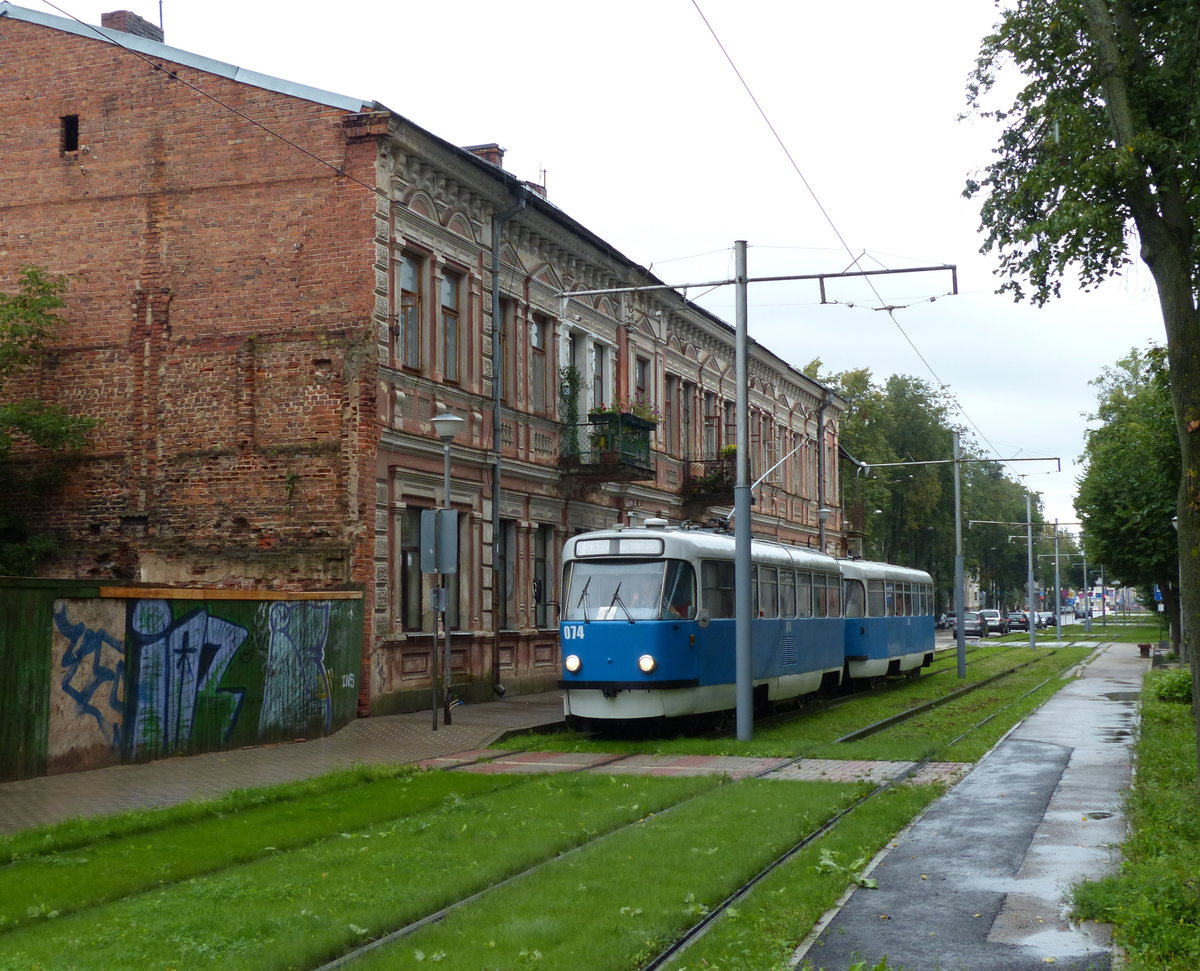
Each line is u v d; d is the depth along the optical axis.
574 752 18.12
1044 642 74.56
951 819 12.18
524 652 27.88
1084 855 10.43
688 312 37.38
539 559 29.23
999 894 9.05
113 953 7.29
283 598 19.09
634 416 29.61
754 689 23.55
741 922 8.06
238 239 23.19
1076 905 8.58
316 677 19.86
